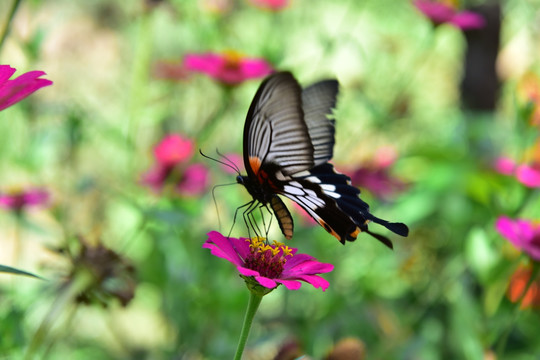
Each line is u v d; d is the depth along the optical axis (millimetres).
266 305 1600
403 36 2090
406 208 1713
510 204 1438
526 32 2307
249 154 1179
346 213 1171
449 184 1692
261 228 1532
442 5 1616
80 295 1227
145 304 1684
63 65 2133
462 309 1357
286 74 1155
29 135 1465
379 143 1932
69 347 1476
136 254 1557
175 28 1930
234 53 1466
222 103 1465
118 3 2320
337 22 2152
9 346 1226
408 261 1591
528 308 1402
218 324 1462
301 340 1416
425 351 1461
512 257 1363
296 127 1171
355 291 1528
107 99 2084
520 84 1458
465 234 1654
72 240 1229
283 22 1893
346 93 1788
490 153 1735
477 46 2021
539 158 1409
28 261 1584
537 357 1437
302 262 1129
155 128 1848
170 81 1627
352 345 1240
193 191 1460
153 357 1491
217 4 1646
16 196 1370
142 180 1463
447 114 2195
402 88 1751
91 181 1461
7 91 1036
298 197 1202
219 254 1086
